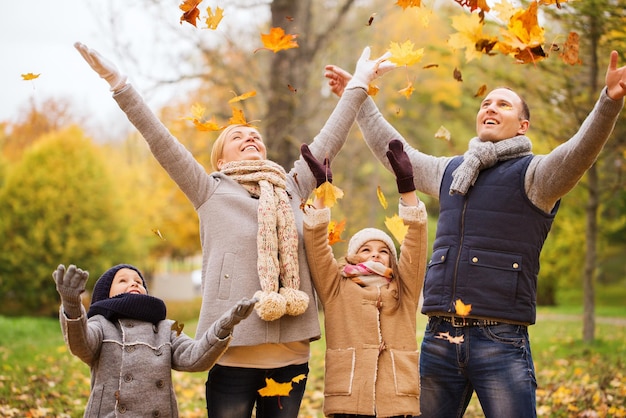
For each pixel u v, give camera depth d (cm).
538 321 2048
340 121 553
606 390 884
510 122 509
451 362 490
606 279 3750
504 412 468
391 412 472
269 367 461
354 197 3159
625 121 1144
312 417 826
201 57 1675
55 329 1964
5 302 2802
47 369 1137
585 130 453
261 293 446
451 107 2391
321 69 1791
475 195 496
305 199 536
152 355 464
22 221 2659
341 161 2958
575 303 3167
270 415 467
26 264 2638
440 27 1711
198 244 3334
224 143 531
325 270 490
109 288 499
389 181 3459
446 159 545
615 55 436
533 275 485
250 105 1836
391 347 488
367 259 515
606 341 1433
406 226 471
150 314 478
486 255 481
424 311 500
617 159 1484
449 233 500
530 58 461
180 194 2931
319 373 1120
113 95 476
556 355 1294
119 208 2825
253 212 481
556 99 1201
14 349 1428
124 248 2819
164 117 1720
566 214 2288
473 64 1319
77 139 2800
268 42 469
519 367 471
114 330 468
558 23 1027
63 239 2683
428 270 509
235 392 464
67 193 2683
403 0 479
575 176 465
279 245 475
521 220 482
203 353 443
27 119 3103
